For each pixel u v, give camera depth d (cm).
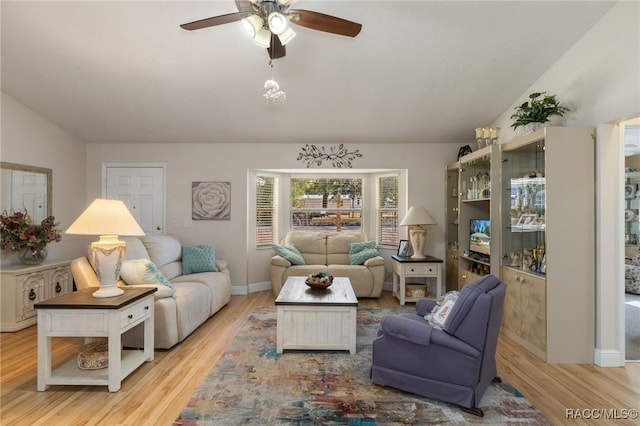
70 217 499
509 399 240
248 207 541
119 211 269
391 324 244
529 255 337
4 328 368
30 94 404
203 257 470
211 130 492
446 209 522
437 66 353
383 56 340
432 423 212
